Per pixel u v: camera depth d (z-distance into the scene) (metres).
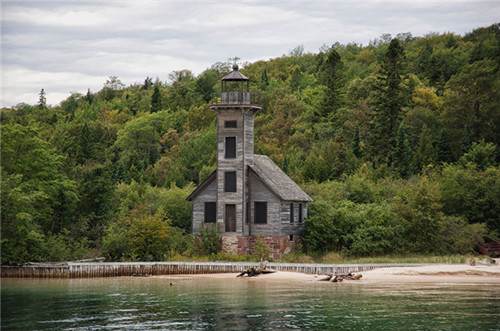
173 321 31.02
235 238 58.78
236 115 59.78
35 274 51.59
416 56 167.88
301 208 63.94
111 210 65.38
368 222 61.66
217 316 32.22
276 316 32.09
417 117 111.56
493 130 100.06
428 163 85.94
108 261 57.03
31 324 30.77
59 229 62.09
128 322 30.89
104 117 158.88
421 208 61.31
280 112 130.25
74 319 31.88
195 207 61.28
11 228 52.38
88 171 65.88
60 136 111.50
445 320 30.80
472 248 61.09
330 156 87.00
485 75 107.75
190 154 111.12
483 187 67.88
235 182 59.41
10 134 56.88
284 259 57.66
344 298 37.84
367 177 79.75
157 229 57.62
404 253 60.50
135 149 133.38
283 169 89.56
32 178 58.25
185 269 52.94
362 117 117.75
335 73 131.12
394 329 28.97
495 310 33.50
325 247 62.03
